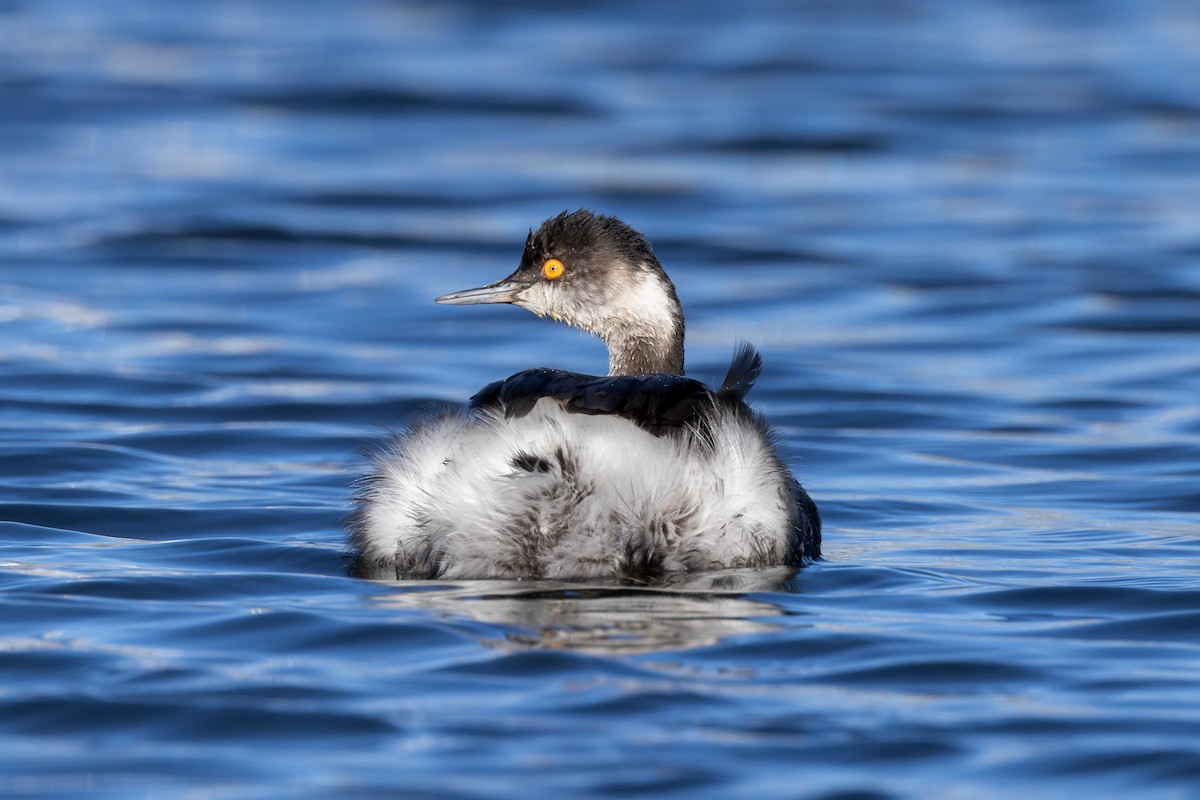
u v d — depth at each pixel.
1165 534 11.39
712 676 7.62
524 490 8.88
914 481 13.44
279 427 14.84
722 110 32.62
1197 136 30.94
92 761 6.65
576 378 9.21
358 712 7.11
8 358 17.27
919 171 28.66
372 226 24.73
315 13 41.81
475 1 42.91
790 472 10.62
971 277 22.08
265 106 32.59
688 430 9.15
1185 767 6.65
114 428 14.60
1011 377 17.53
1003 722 7.11
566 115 32.25
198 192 26.44
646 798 6.28
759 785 6.43
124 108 32.19
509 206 25.97
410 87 33.75
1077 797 6.41
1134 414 15.94
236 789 6.35
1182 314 20.16
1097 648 8.24
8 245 22.89
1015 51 38.28
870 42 39.16
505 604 8.69
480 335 19.31
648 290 12.30
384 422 15.20
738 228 24.84
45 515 11.40
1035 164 29.14
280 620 8.43
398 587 9.15
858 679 7.65
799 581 9.59
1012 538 11.27
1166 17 42.06
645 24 41.00
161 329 19.00
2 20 40.31
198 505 11.81
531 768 6.53
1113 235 24.33
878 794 6.38
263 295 20.92
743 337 19.31
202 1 43.38
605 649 7.95
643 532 8.92
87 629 8.36
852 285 21.80
